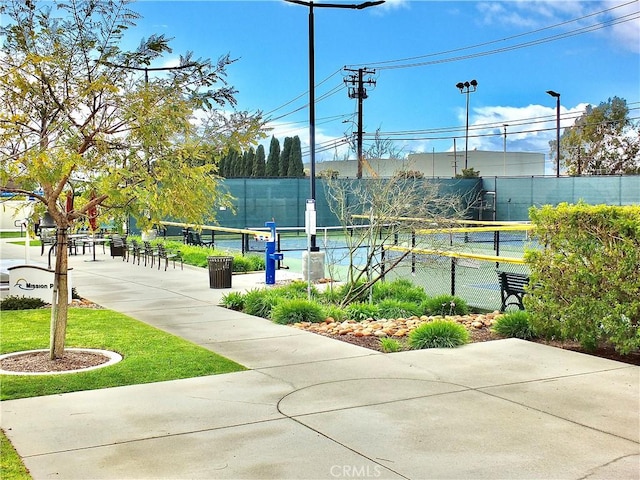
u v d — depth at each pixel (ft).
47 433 16.99
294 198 117.19
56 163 22.09
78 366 24.27
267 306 36.47
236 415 18.51
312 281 48.83
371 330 31.12
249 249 75.66
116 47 24.36
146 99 23.75
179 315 36.09
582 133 208.44
